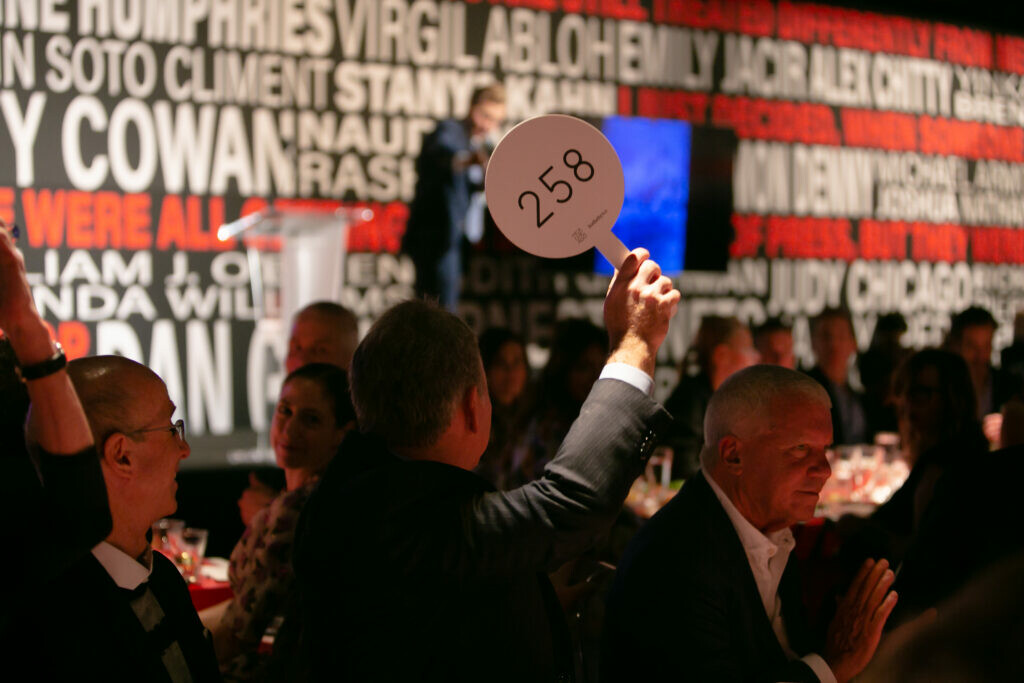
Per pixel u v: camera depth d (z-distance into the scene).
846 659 1.86
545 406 3.95
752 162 8.85
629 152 8.25
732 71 8.74
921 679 0.83
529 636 1.42
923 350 3.41
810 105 9.06
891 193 9.45
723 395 2.01
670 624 1.86
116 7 6.96
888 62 9.36
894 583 2.02
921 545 2.03
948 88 9.64
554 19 8.08
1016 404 2.62
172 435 1.51
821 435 1.93
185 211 7.14
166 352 7.10
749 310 8.84
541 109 8.09
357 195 7.52
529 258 7.95
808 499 1.94
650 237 8.35
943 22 9.57
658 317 1.46
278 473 3.77
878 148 9.37
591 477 1.36
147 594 1.48
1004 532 1.93
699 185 8.46
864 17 9.23
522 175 1.49
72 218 6.91
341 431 2.48
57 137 6.87
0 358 1.36
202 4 7.14
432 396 1.43
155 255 7.07
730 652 1.87
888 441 4.69
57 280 6.88
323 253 5.77
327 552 1.40
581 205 1.51
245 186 7.28
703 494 1.98
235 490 5.78
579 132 1.50
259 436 6.98
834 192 9.19
